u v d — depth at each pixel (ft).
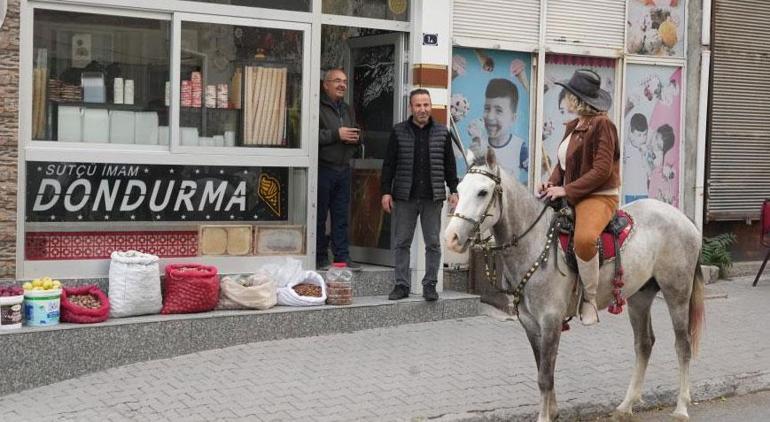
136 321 26.32
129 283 26.73
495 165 20.93
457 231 20.43
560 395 24.73
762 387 27.14
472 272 33.30
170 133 29.43
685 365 23.93
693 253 23.90
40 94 27.58
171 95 29.40
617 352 29.01
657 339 30.96
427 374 25.88
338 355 27.40
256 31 30.76
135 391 23.93
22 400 23.48
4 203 26.63
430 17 32.94
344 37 35.55
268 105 31.09
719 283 40.52
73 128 28.12
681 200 40.83
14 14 26.40
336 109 32.35
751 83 41.98
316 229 32.07
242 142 30.71
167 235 29.45
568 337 30.71
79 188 28.04
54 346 24.99
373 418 22.27
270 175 31.14
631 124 39.47
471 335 30.09
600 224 21.67
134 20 28.89
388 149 31.40
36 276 27.50
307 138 31.55
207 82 30.01
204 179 29.96
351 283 30.76
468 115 35.58
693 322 24.12
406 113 33.50
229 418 22.03
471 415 22.67
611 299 22.65
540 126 36.88
